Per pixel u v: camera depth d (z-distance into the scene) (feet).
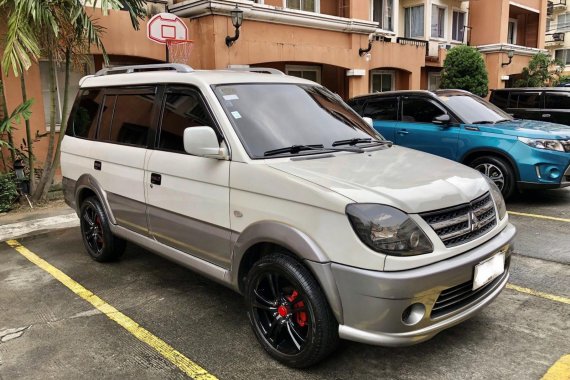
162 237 13.35
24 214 24.06
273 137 11.53
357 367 10.23
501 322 11.93
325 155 11.44
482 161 23.40
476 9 68.18
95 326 12.42
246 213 10.57
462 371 9.98
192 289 14.60
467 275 9.36
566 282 14.24
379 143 13.32
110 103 15.78
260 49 36.52
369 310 8.70
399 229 8.70
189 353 11.01
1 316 13.17
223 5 32.83
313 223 9.30
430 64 60.08
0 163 26.84
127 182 14.32
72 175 17.37
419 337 8.92
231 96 12.02
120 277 15.70
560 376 9.68
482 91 55.36
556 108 35.83
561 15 119.96
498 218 10.98
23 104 23.77
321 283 9.12
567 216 21.44
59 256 18.04
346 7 44.70
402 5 62.64
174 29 27.43
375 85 56.29
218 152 10.96
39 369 10.53
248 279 10.69
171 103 13.10
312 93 13.94
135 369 10.44
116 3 23.16
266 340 10.66
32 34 21.34
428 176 10.34
